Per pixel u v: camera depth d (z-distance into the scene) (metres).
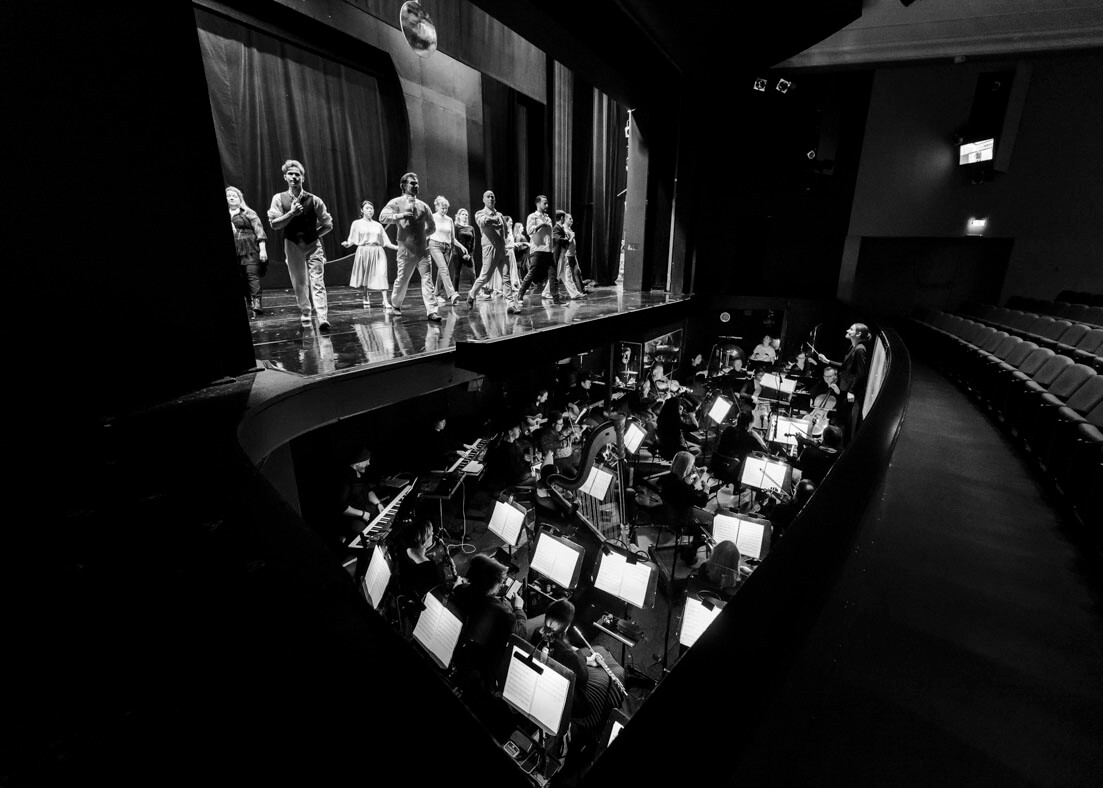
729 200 16.22
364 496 7.70
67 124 2.85
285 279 11.48
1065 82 13.38
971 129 14.05
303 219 5.96
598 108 18.53
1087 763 1.90
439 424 9.39
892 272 16.17
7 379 2.80
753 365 15.52
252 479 2.24
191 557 1.65
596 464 7.41
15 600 1.44
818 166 14.68
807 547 1.15
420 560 5.23
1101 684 2.24
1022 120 13.91
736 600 1.00
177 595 1.46
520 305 9.17
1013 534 3.48
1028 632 2.55
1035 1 9.98
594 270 20.08
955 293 15.59
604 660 4.71
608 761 0.68
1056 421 4.33
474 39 12.85
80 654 1.23
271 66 10.07
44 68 2.74
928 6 10.75
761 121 15.14
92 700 1.11
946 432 5.80
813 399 11.77
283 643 1.27
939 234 15.22
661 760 0.68
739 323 17.38
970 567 3.08
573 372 14.31
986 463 4.82
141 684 1.15
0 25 2.59
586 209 19.48
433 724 1.02
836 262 15.91
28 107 2.71
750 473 6.84
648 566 4.55
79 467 2.38
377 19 10.91
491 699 3.93
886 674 2.24
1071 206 13.82
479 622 3.96
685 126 13.15
